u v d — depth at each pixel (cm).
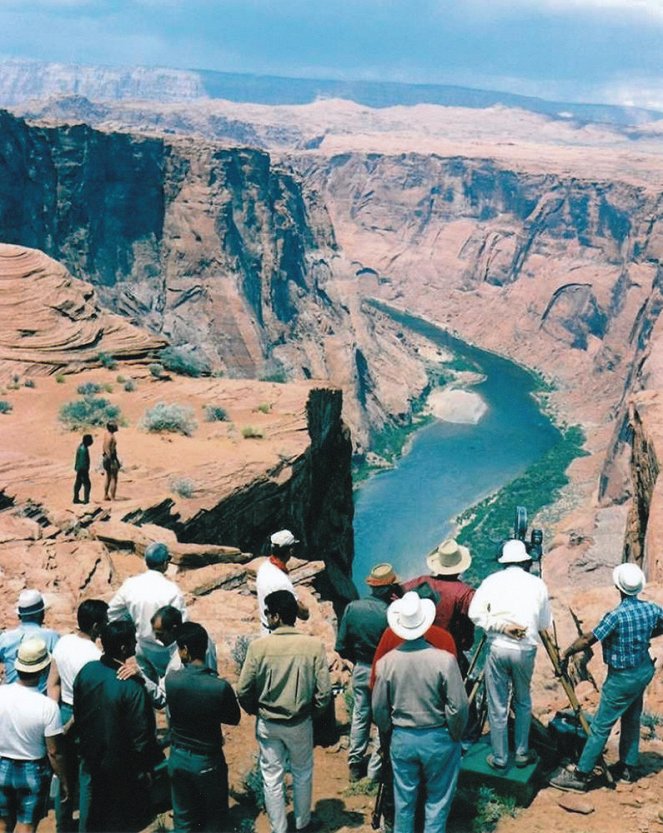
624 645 962
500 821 933
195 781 862
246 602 1769
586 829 916
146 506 2556
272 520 3278
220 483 3038
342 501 4778
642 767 1042
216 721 859
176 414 3672
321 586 3369
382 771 905
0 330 5053
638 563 3775
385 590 1053
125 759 877
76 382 4675
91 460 3180
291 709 892
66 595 1672
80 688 877
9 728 863
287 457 3431
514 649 952
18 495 2636
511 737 1043
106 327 5484
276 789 910
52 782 913
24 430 3662
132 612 1022
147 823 930
